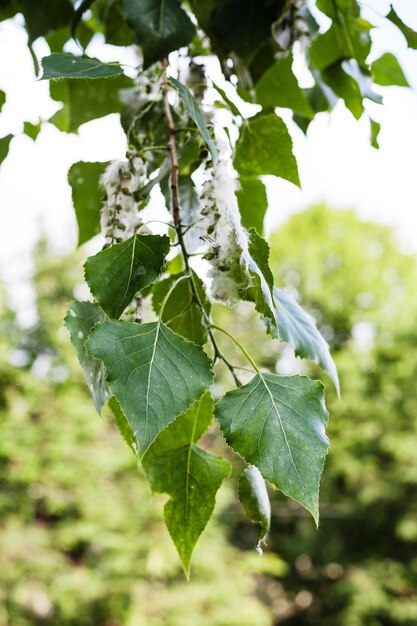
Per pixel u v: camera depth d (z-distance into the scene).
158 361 0.46
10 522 4.88
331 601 6.54
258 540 0.53
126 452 5.27
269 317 0.50
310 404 0.49
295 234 10.95
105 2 0.77
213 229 0.52
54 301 6.17
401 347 7.64
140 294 0.57
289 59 0.75
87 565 4.96
